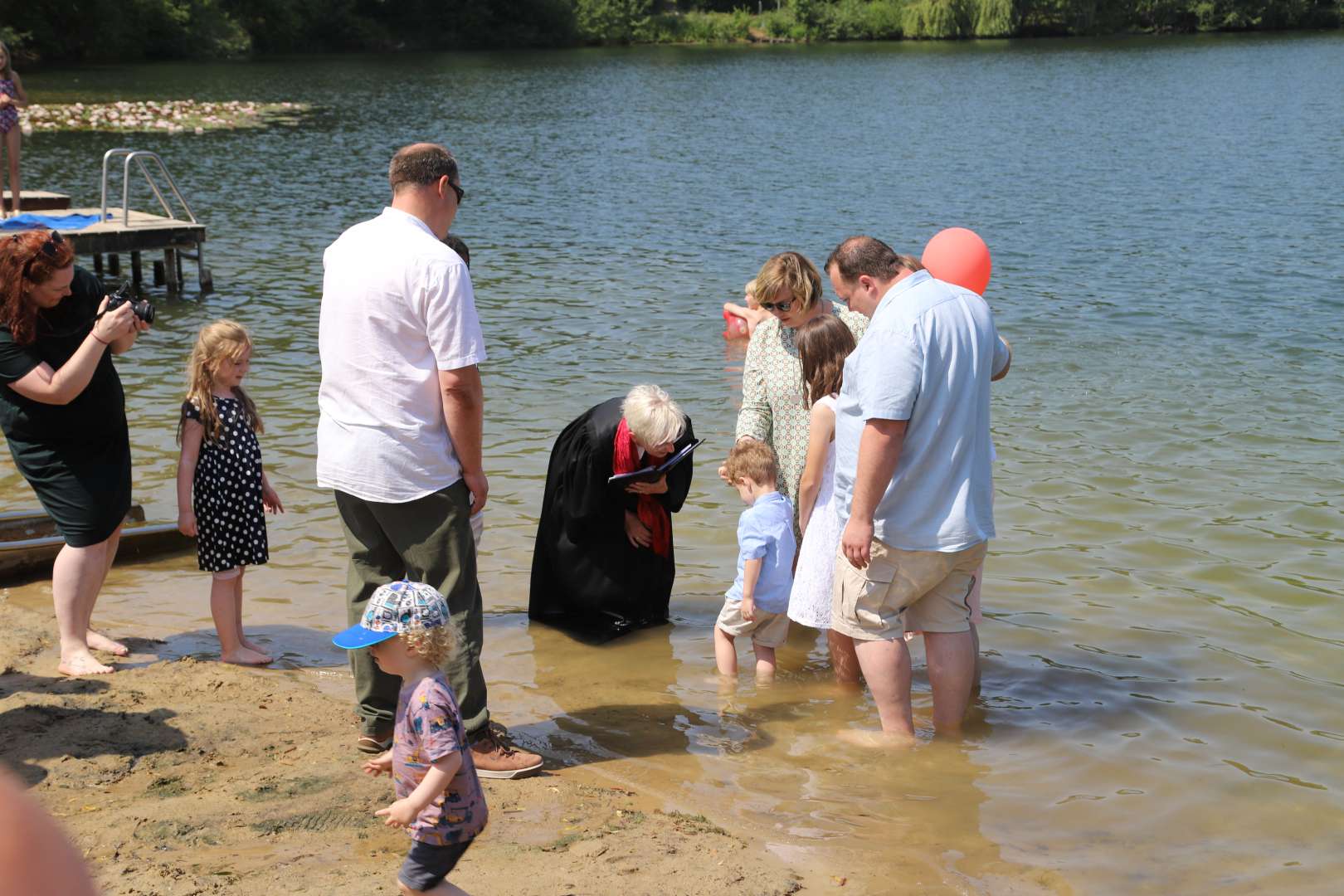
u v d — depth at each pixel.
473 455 4.18
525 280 15.21
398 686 4.26
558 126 36.03
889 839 3.93
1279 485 7.65
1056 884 3.67
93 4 58.03
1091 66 57.09
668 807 4.12
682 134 33.97
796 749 4.61
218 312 13.16
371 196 22.73
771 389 5.62
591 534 5.66
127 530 6.45
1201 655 5.41
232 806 3.88
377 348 4.07
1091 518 7.12
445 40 76.25
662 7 87.44
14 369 4.69
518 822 3.90
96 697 4.70
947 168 26.64
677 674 5.34
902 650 4.62
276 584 6.17
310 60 64.50
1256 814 4.12
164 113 36.38
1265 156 27.14
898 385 4.26
